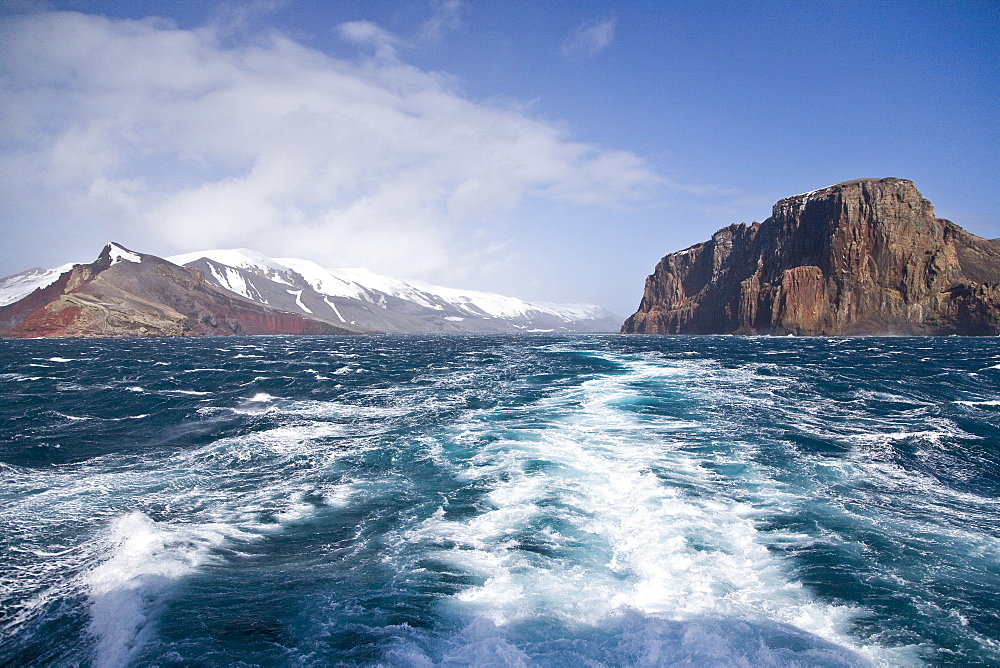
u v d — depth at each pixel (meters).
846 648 8.22
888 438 20.72
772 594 9.79
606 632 8.65
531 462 18.25
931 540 12.01
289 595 10.15
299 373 48.38
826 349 83.62
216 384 40.22
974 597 9.66
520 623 8.98
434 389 36.03
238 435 23.05
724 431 22.22
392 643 8.54
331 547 12.34
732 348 88.88
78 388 38.00
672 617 9.06
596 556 11.37
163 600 10.01
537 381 39.38
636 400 29.84
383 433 23.12
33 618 9.44
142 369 53.78
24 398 33.09
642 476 16.52
